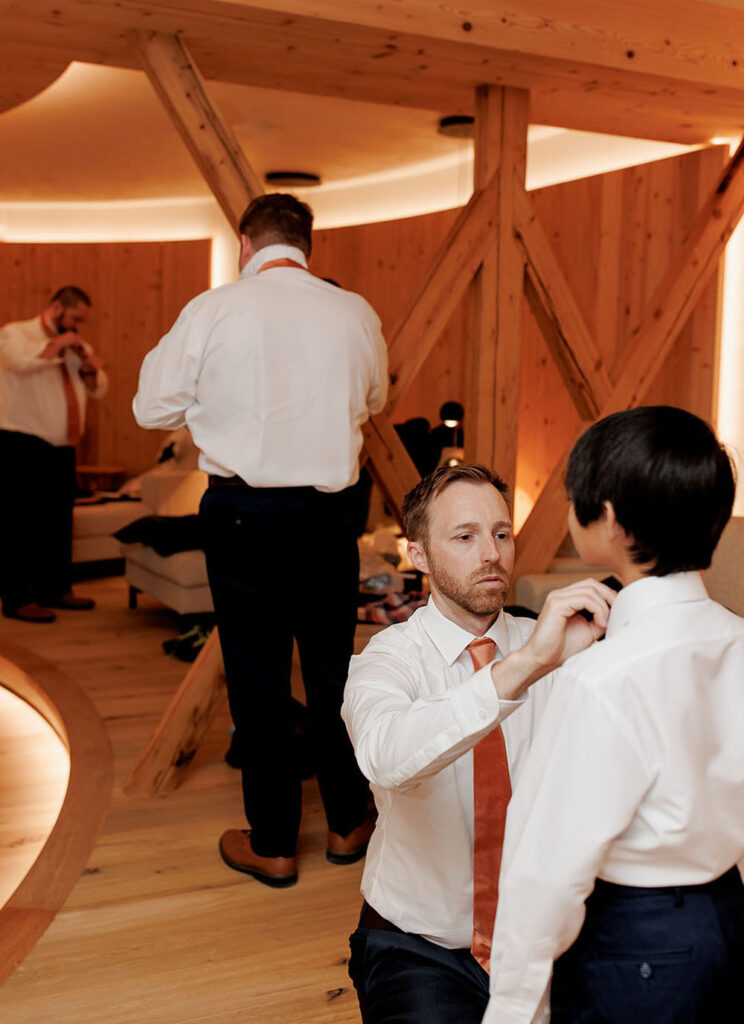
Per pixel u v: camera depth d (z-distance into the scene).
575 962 1.18
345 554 2.73
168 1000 2.16
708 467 1.09
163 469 6.06
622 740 1.06
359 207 7.50
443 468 1.56
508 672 1.14
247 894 2.65
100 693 4.39
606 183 5.53
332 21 2.88
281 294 2.60
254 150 6.37
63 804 3.20
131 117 5.55
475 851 1.43
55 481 5.86
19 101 4.31
